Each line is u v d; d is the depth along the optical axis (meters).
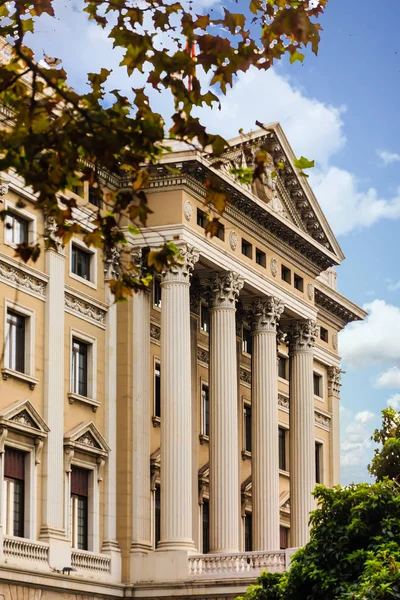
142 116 23.08
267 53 23.31
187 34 22.78
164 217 65.56
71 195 62.12
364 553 39.88
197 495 70.69
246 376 77.00
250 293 72.56
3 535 55.81
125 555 64.25
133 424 65.50
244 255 71.12
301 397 76.44
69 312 62.75
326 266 79.38
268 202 72.75
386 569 37.12
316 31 22.30
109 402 64.94
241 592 62.06
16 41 21.98
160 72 22.84
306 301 77.31
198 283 70.69
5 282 58.19
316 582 40.34
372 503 40.69
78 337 63.34
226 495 66.88
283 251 75.06
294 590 41.03
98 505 63.44
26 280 59.69
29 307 59.69
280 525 78.88
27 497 58.56
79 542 62.66
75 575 59.84
